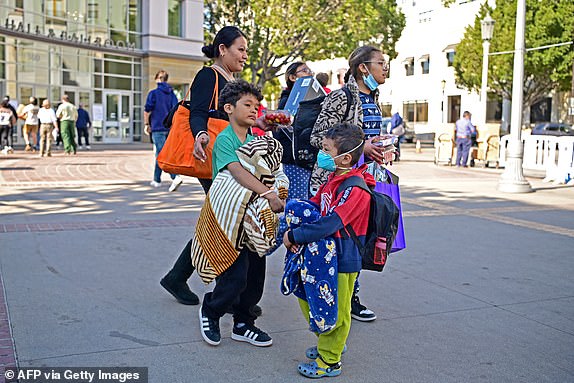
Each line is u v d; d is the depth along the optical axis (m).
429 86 48.72
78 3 28.64
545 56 35.19
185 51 33.22
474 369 3.74
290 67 5.49
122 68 31.31
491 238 7.63
